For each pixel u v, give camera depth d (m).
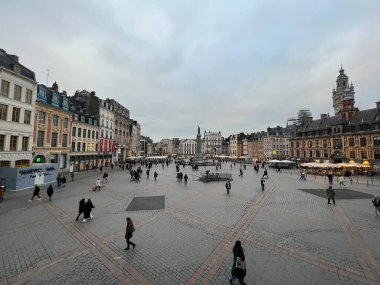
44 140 36.53
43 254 9.80
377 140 50.22
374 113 52.97
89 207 14.26
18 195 22.31
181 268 8.71
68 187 27.28
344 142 58.00
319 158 65.94
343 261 9.14
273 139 101.00
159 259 9.39
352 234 11.99
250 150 119.31
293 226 13.24
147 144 159.50
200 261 9.24
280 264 8.92
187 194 22.83
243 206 17.95
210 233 12.21
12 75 28.41
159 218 14.86
